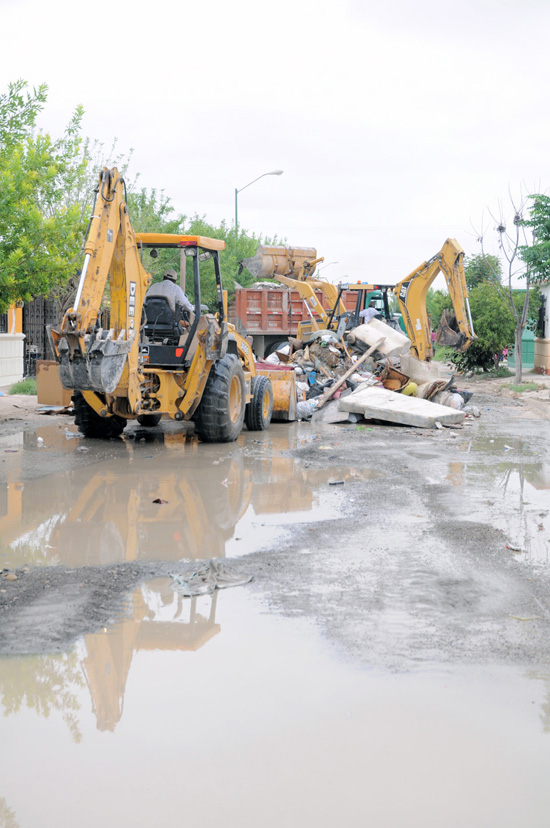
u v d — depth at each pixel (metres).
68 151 13.97
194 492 8.13
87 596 5.05
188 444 11.62
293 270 23.36
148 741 3.34
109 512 7.26
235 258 33.50
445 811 2.88
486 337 26.22
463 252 19.31
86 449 10.95
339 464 9.88
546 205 22.41
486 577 5.45
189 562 5.79
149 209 24.62
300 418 15.02
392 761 3.19
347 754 3.23
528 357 31.33
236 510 7.37
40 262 12.52
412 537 6.45
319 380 17.41
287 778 3.07
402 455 10.62
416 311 20.08
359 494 8.08
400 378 16.69
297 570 5.59
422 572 5.55
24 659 4.13
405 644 4.30
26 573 5.51
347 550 6.09
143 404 11.42
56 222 12.80
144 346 11.27
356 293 25.00
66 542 6.29
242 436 12.66
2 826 2.79
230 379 11.69
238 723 3.47
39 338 24.47
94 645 4.30
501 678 3.90
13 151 12.96
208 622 4.62
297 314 23.61
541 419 15.09
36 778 3.09
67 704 3.66
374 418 14.27
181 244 11.32
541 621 4.65
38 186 13.62
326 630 4.50
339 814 2.86
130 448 11.15
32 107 13.46
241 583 5.30
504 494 8.13
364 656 4.15
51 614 4.74
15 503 7.60
